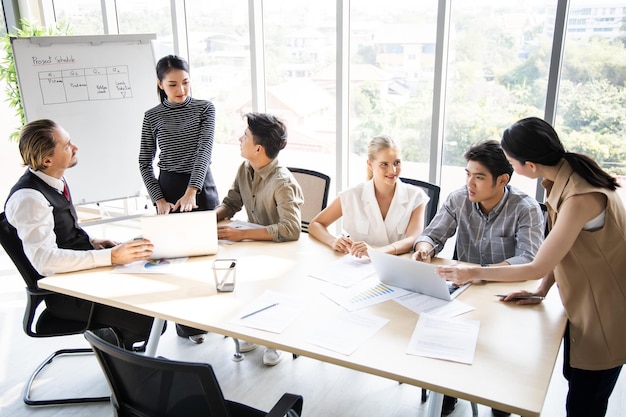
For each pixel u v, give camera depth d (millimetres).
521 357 1499
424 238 2291
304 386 2580
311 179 2945
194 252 2305
